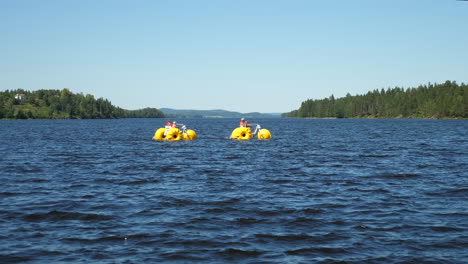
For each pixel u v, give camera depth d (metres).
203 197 13.36
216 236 9.20
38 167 21.22
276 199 13.03
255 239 8.98
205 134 60.28
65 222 10.34
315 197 13.37
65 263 7.56
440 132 62.81
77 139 46.62
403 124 112.06
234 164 22.61
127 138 48.91
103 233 9.42
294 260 7.74
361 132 65.44
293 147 34.72
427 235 9.20
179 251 8.23
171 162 23.55
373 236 9.17
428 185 15.62
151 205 12.21
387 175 18.30
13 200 12.84
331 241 8.84
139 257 7.89
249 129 44.22
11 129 79.06
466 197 13.29
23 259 7.74
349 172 19.38
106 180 17.00
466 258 7.79
